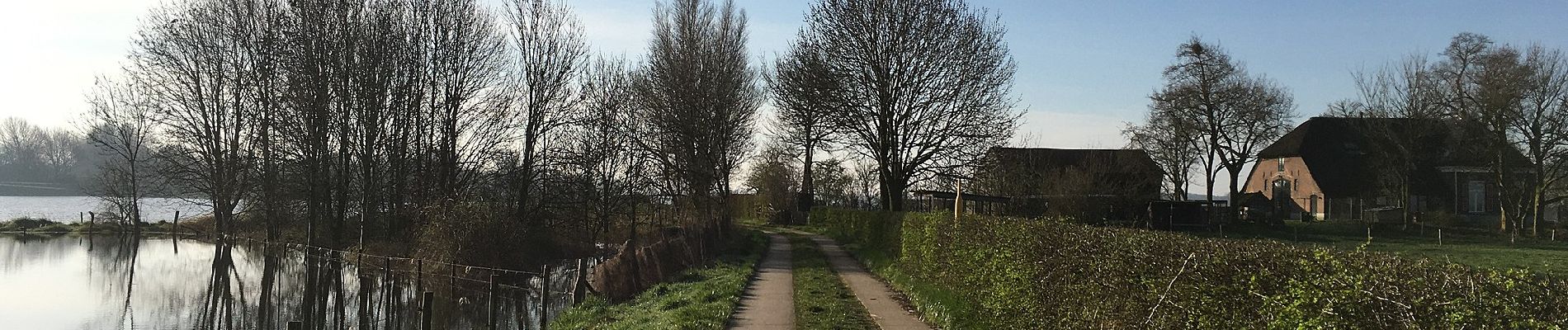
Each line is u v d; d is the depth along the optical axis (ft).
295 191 122.42
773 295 61.62
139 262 117.80
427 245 89.56
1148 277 25.20
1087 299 29.76
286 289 89.30
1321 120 239.09
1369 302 15.76
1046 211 135.64
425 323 57.21
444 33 115.55
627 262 66.64
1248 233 163.53
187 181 138.51
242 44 126.31
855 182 211.41
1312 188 226.17
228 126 138.72
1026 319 35.53
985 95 135.95
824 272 79.71
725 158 141.08
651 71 136.56
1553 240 148.87
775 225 212.43
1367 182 218.38
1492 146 152.05
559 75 119.44
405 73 115.14
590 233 129.49
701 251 93.97
